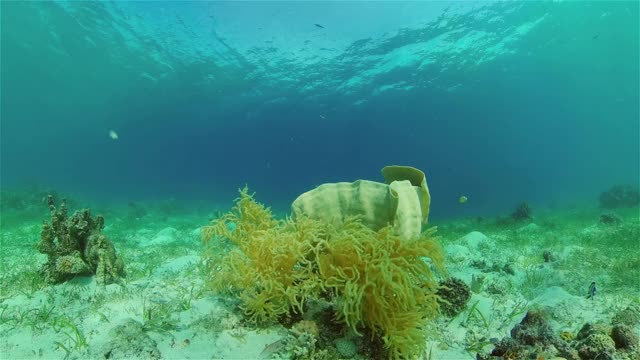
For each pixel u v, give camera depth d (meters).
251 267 3.41
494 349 3.20
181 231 11.97
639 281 5.26
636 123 67.00
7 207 17.53
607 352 2.99
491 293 4.96
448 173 82.94
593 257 6.71
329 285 3.10
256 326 3.38
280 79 33.41
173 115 47.91
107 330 3.50
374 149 76.00
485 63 30.14
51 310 3.95
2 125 71.44
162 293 4.47
